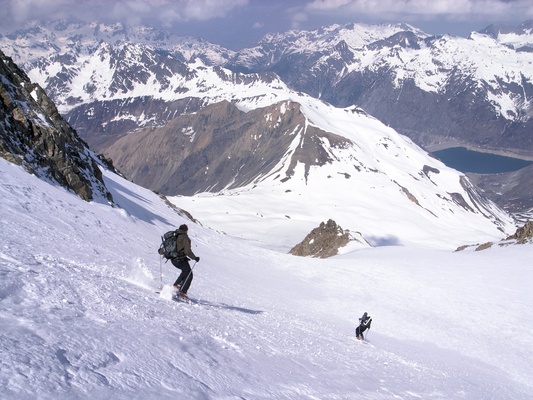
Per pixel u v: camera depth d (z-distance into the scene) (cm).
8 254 1052
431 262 5016
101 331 733
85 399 504
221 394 663
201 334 964
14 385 475
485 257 5062
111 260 1628
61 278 988
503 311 3234
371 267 4825
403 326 2862
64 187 3297
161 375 646
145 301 1083
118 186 5512
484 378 1975
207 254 4003
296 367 1009
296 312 2319
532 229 5759
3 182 2258
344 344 1694
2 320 640
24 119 3331
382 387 1121
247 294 2355
